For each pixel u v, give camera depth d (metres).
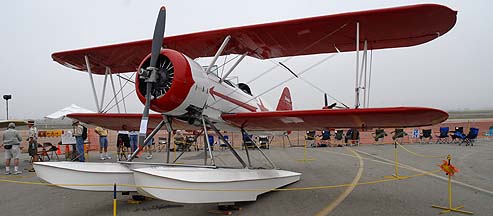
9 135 8.96
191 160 11.53
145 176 4.45
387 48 7.25
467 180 7.06
